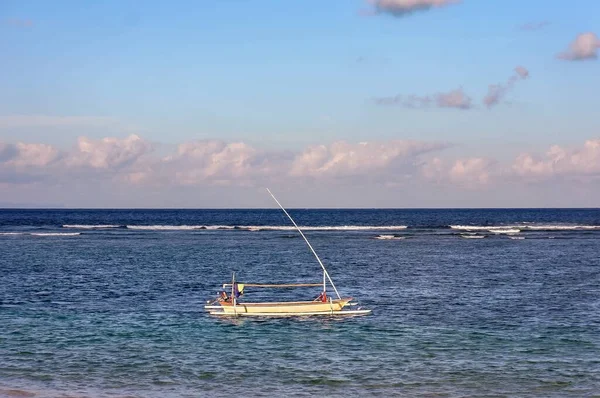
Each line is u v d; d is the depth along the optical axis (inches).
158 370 1723.7
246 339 2081.7
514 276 3833.7
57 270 4025.6
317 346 1990.7
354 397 1505.9
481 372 1707.7
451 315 2517.2
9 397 1496.1
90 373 1694.1
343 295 3056.1
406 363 1796.3
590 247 6023.6
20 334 2142.0
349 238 7431.1
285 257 5029.5
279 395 1518.2
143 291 3164.4
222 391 1549.0
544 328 2272.4
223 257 5000.0
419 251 5610.2
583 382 1625.2
